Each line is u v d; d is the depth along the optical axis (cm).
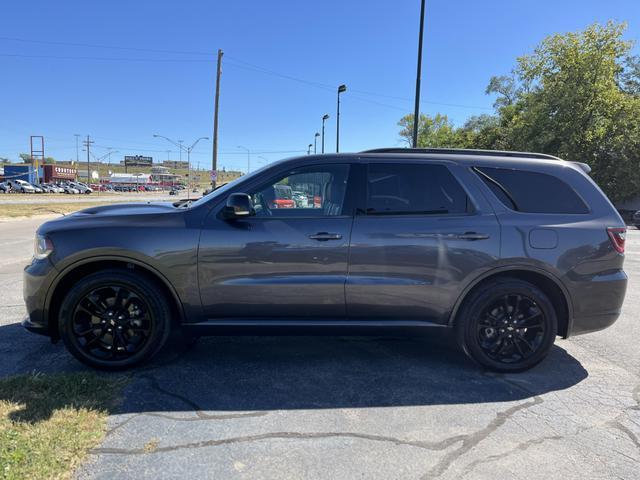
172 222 374
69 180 10325
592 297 391
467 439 291
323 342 463
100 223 373
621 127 2625
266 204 389
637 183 2622
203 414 315
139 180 13412
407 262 376
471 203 389
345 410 326
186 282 371
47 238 369
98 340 377
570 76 2697
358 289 375
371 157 396
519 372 396
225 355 424
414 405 335
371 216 381
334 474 253
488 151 418
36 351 423
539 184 400
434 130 5659
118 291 373
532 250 382
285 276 373
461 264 379
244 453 271
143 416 310
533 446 284
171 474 248
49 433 279
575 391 364
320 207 389
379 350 445
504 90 5044
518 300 388
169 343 452
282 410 324
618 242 395
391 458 269
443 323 390
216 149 3181
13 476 235
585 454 277
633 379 389
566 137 2756
